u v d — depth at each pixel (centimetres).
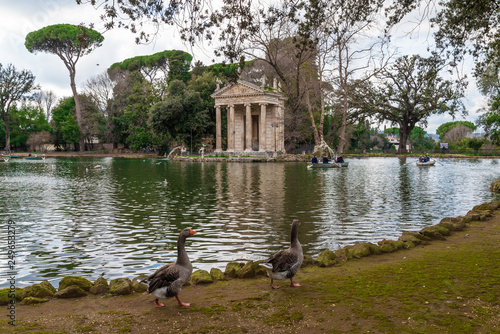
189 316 582
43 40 8988
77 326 550
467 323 525
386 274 770
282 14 1165
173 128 8788
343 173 4062
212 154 8312
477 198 2170
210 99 9288
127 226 1485
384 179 3350
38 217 1670
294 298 646
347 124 9488
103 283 739
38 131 10944
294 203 2012
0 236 1330
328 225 1472
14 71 9669
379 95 8775
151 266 1005
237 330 523
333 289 685
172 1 1059
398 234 1328
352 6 1214
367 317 552
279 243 1219
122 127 10294
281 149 8444
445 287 672
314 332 510
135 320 571
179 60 10156
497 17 1435
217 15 1127
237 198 2208
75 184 3033
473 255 900
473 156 7906
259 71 9669
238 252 1118
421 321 534
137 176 3803
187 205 1967
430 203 1998
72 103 11162
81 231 1403
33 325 555
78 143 11406
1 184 3039
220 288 727
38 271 970
